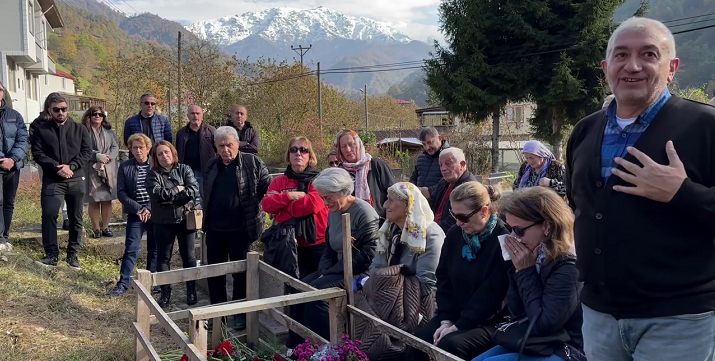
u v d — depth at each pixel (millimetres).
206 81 24859
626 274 2049
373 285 3764
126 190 6117
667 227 1975
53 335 4539
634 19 2107
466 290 3643
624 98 2082
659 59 2029
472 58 21828
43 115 6363
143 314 3844
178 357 3990
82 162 6527
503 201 3211
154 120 7742
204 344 3137
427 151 6660
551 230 3098
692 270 1981
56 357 4133
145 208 6000
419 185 6641
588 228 2164
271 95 24203
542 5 21141
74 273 6297
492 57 22422
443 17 23156
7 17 22656
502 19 21781
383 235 4195
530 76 21594
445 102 23359
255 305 3256
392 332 3135
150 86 26188
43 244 6457
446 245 3803
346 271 3564
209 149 7512
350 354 3230
